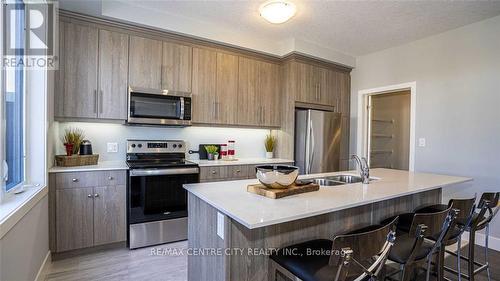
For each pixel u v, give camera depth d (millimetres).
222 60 3594
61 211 2439
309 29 3422
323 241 1602
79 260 2484
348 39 3725
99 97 2816
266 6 2678
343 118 4520
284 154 4094
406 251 1610
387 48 4043
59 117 2633
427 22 3115
